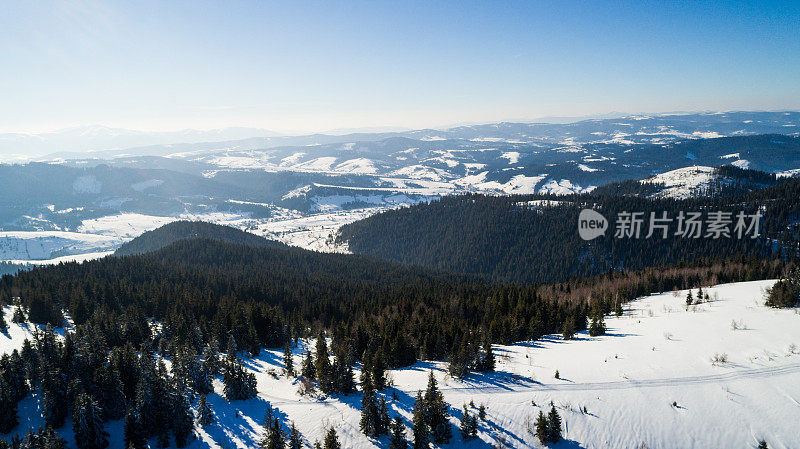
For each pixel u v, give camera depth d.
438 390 65.38
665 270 155.25
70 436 61.50
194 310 121.19
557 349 84.44
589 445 54.84
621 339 85.19
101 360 74.94
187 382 73.56
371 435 60.31
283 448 56.91
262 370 87.50
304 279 195.00
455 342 87.62
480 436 57.41
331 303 139.75
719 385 61.88
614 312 113.25
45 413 62.28
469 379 71.06
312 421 64.69
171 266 196.25
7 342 90.56
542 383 67.69
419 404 58.28
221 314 111.50
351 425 62.91
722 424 55.16
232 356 78.25
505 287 148.75
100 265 182.25
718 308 96.38
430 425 58.47
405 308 127.81
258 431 63.62
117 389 66.56
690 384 63.03
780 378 61.34
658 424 56.44
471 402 62.34
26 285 136.12
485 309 120.00
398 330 94.88
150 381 64.44
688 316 94.25
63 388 64.62
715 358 68.81
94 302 122.88
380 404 62.47
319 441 59.84
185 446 60.88
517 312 104.94
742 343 73.06
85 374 68.19
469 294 144.12
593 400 61.66
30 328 101.75
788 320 80.06
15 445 54.75
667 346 77.06
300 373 83.44
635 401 60.56
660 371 67.44
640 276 149.00
